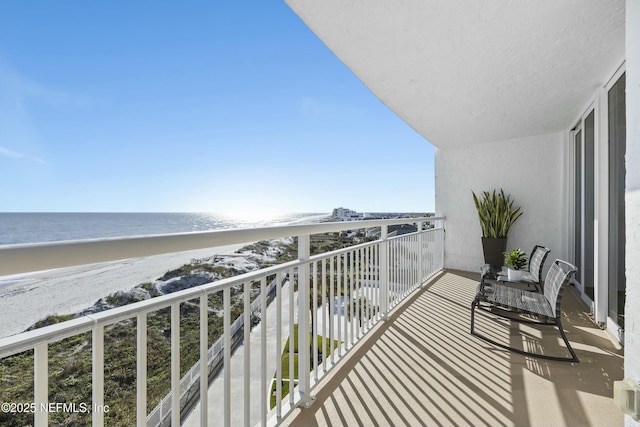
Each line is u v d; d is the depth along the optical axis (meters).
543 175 4.35
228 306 1.09
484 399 1.61
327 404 1.57
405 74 2.45
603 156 2.59
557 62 2.26
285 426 1.42
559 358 2.02
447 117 3.55
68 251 0.58
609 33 1.90
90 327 0.68
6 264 0.50
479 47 2.06
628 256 1.38
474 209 4.84
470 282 4.05
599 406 1.55
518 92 2.82
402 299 3.25
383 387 1.71
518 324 2.61
